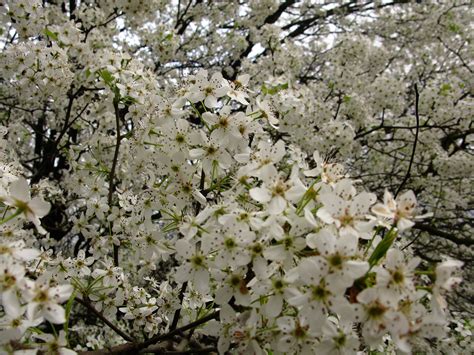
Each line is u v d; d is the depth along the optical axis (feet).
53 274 9.07
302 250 6.22
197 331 9.29
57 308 5.67
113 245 11.59
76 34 14.69
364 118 22.00
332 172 7.06
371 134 24.49
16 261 5.64
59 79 13.69
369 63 26.53
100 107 15.34
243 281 6.55
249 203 7.35
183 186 8.66
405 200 6.01
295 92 16.11
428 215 5.90
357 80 22.85
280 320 6.05
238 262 6.18
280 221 6.32
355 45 23.00
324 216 5.93
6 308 5.29
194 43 31.12
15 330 5.59
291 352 6.11
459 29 29.48
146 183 9.66
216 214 7.07
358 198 6.06
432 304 5.45
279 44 23.06
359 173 27.50
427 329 5.39
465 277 26.61
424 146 24.21
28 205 6.33
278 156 7.32
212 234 6.32
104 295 10.08
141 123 9.67
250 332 6.34
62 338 5.93
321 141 18.75
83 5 20.35
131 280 16.69
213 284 9.15
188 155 8.53
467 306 25.61
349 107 21.76
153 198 9.18
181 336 7.77
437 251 26.07
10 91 19.72
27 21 14.06
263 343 6.52
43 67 13.43
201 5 30.94
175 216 9.04
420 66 30.14
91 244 12.61
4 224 6.99
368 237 5.91
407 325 5.17
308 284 5.49
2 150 10.76
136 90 10.55
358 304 5.32
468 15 30.89
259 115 9.11
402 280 5.42
